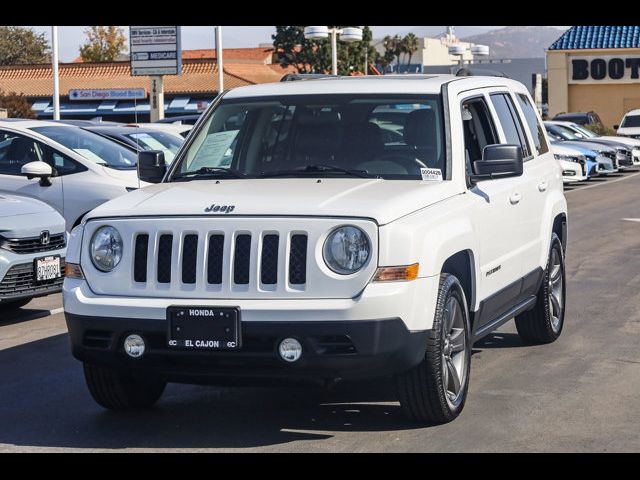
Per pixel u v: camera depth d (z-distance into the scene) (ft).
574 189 86.63
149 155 24.44
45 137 43.57
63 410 23.07
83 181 42.47
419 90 23.88
